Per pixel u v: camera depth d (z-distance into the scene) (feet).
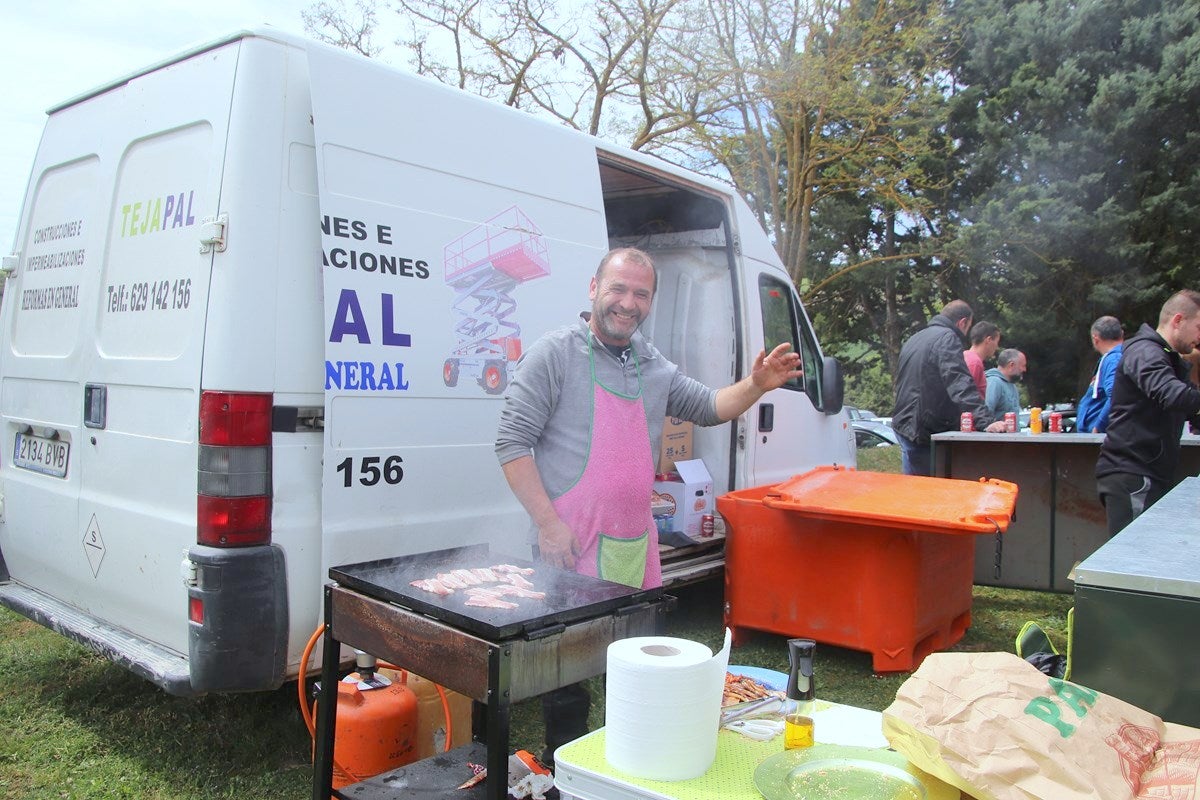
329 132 9.39
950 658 5.51
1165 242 67.87
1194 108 66.03
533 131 11.85
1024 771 4.71
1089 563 6.03
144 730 11.31
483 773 7.68
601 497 8.97
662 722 5.23
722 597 18.22
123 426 10.23
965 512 12.59
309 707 10.78
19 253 12.80
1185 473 18.31
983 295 72.49
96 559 10.68
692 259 17.07
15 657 13.96
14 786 9.84
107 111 11.26
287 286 9.29
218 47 9.64
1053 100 67.67
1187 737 5.20
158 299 9.87
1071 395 73.10
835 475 15.72
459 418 10.56
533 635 6.19
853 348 93.66
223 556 8.81
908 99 48.49
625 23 44.21
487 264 10.95
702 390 9.92
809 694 6.17
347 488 9.43
